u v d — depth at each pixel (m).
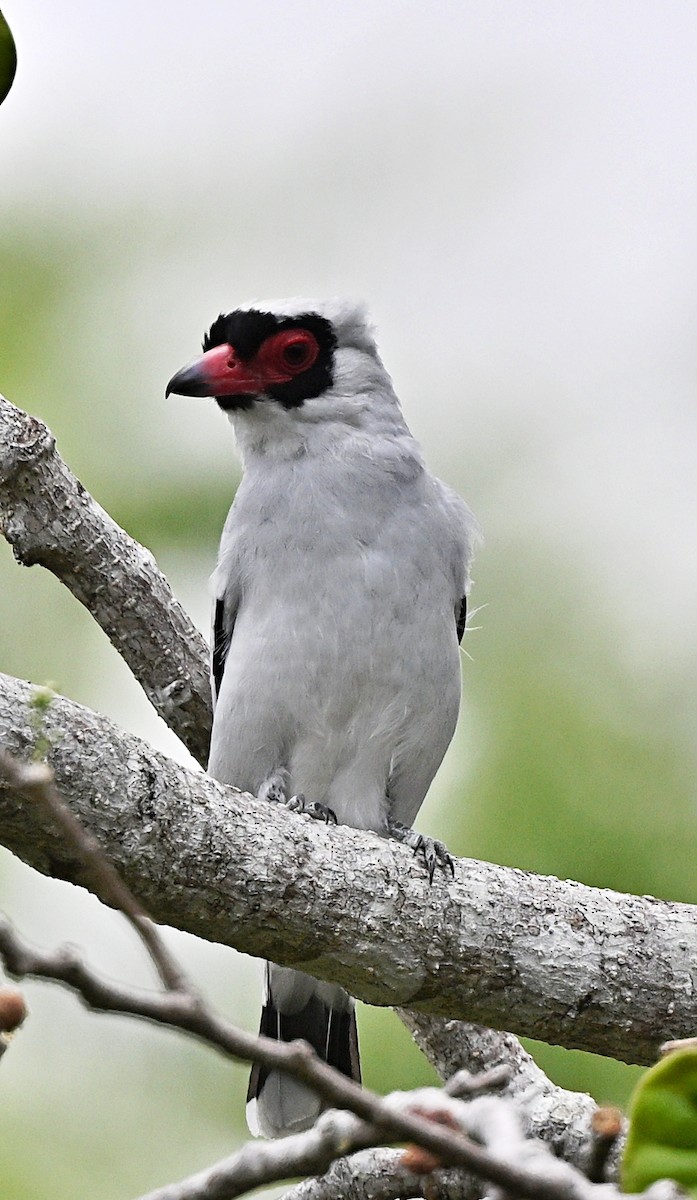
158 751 7.47
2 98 5.96
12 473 10.02
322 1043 10.16
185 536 11.46
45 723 7.02
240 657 9.97
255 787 10.17
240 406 10.49
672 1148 4.54
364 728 9.92
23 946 3.67
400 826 10.31
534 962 8.06
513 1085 9.38
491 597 11.01
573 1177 3.93
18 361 11.70
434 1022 9.76
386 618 9.81
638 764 10.09
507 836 9.97
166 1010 3.79
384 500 10.02
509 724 10.38
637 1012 8.16
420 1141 3.89
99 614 10.64
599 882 9.83
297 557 9.89
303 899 7.66
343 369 10.55
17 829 6.99
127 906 3.96
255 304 10.80
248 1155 4.67
